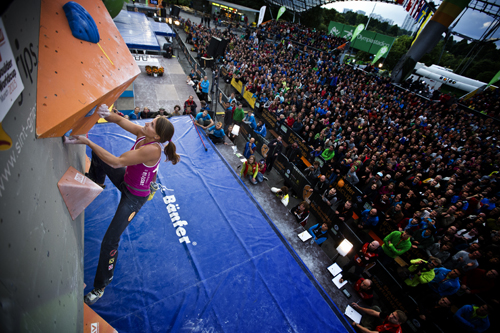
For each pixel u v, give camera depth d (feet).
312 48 107.76
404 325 18.03
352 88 62.13
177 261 12.12
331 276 18.19
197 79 55.52
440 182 30.99
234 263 12.68
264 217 15.72
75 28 4.89
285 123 41.83
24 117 3.09
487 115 57.52
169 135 6.60
